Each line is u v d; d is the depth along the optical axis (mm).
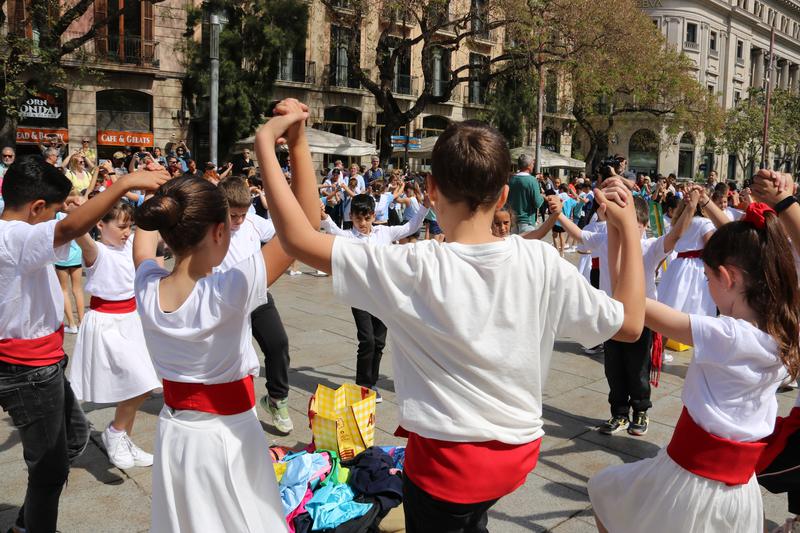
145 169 2418
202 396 1990
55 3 17391
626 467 2330
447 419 1666
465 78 25031
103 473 3791
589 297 1718
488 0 22828
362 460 3297
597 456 4242
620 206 1805
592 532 3307
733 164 53062
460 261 1659
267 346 4312
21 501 3461
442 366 1681
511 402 1701
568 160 32781
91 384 3695
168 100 24844
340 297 1708
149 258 2365
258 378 5426
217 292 1945
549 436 4559
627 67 24938
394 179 15930
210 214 1988
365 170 20781
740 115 43594
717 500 2092
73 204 3363
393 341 1748
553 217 4996
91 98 23203
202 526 1928
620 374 4582
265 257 2031
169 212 1918
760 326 2141
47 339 2646
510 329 1667
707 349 2062
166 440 2004
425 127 33750
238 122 24938
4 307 2518
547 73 25875
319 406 3680
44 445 2658
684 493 2125
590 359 6535
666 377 5984
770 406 2178
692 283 5934
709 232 5812
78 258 6984
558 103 35875
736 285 2154
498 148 1691
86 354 3715
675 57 30172
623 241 1805
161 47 24422
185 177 2047
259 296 1993
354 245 1708
